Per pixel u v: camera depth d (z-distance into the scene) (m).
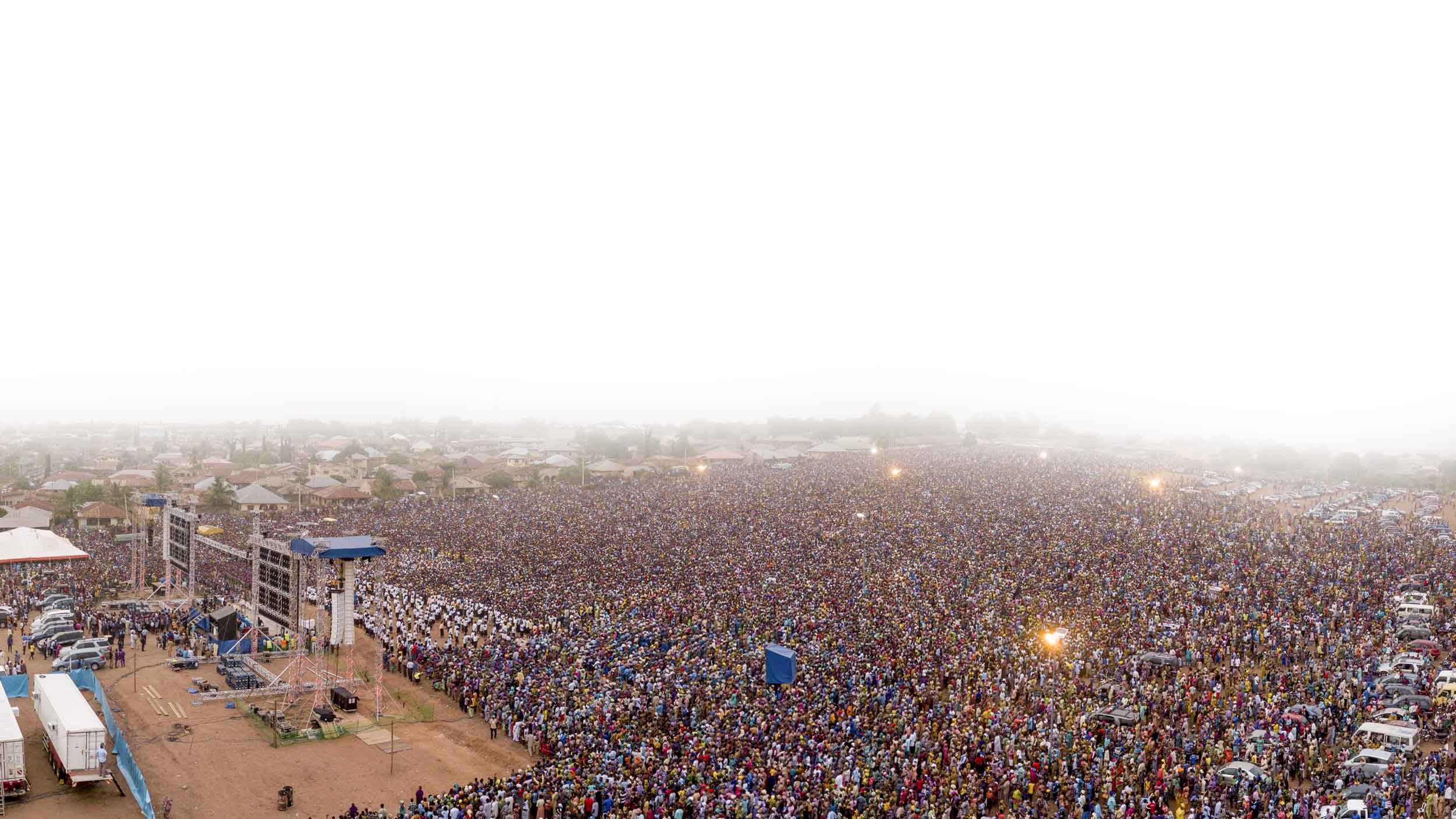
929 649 64.31
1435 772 42.62
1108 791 41.19
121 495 163.88
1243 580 84.94
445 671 64.00
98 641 67.88
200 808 44.47
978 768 45.94
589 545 107.88
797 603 77.44
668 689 56.31
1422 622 71.50
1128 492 161.00
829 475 191.75
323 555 59.84
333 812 44.69
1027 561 94.38
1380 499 181.88
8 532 99.62
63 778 46.31
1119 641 66.38
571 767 45.81
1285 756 45.47
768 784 43.25
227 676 63.81
